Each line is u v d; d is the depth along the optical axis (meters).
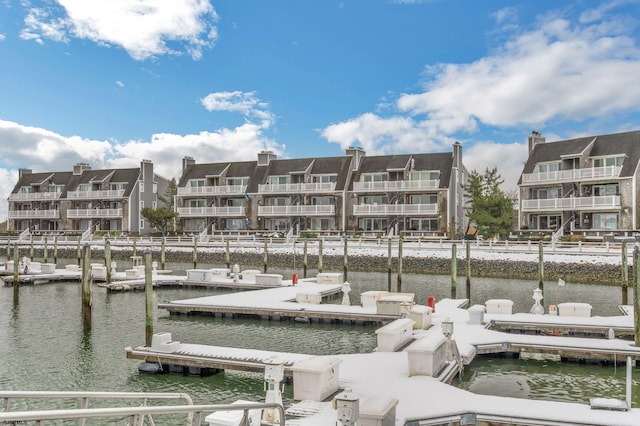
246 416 8.30
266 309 28.11
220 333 25.56
